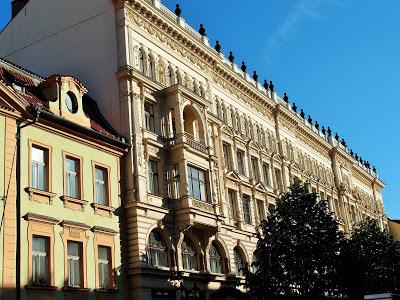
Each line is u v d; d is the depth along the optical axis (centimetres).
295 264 3456
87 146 3111
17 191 2589
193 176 3753
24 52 4141
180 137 3662
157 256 3347
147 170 3453
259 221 4753
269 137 5469
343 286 3538
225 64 4725
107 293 2950
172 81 4006
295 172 5791
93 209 3022
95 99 3609
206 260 3756
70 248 2831
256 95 5259
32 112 2755
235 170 4528
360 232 5038
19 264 2480
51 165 2830
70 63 3834
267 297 3478
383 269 4672
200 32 4575
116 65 3597
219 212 4022
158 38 3959
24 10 4253
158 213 3394
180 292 3388
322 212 3691
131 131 3406
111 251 3061
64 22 3975
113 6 3716
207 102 4097
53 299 2616
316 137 6681
